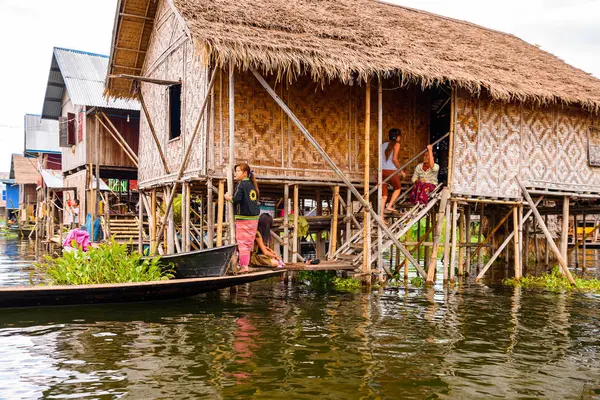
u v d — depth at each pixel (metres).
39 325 8.01
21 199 41.41
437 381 5.80
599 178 14.95
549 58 16.31
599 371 6.24
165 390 5.41
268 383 5.64
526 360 6.62
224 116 11.88
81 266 9.88
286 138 12.39
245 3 12.07
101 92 21.78
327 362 6.36
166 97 14.31
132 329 7.82
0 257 20.33
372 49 11.84
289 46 10.60
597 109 13.51
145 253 14.77
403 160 13.76
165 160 14.09
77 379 5.70
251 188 10.20
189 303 9.89
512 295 11.37
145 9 15.02
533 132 13.89
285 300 10.30
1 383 5.57
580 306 10.13
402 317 8.84
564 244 14.45
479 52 14.27
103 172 22.86
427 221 14.62
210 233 11.55
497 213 18.25
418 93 13.95
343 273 14.17
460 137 12.90
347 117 13.05
